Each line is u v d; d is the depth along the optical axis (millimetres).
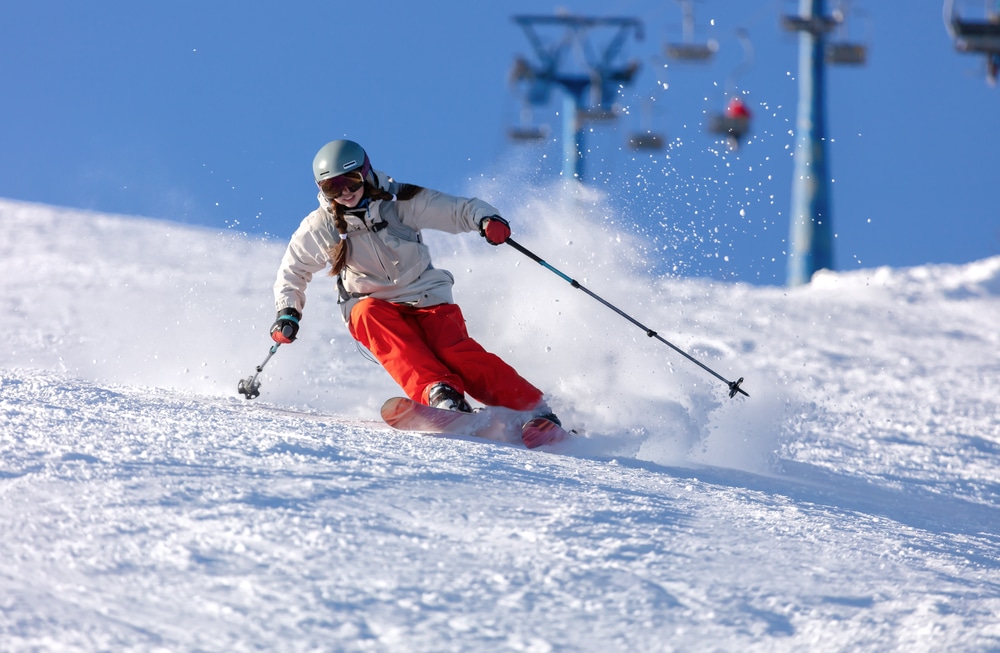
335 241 17234
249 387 18438
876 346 55375
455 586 7055
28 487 8484
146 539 7418
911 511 15062
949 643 6727
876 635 6836
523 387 16625
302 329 37844
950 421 32469
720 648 6469
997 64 93188
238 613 6242
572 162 119750
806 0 96438
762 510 11289
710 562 8305
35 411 12336
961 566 9633
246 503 8484
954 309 72875
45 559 6863
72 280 54000
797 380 37688
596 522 9109
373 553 7578
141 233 76562
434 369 16469
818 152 96812
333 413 19250
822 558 8984
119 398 14609
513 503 9570
